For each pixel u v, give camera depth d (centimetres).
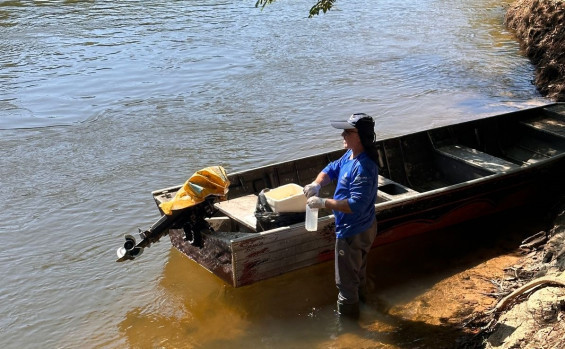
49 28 1869
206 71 1502
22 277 715
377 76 1474
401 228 712
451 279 662
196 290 675
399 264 699
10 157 1042
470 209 755
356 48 1714
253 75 1475
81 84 1409
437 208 726
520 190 786
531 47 1602
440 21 2019
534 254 686
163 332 611
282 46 1725
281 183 775
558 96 1299
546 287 554
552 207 775
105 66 1536
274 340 587
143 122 1195
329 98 1323
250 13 2092
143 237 636
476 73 1488
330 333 590
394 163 856
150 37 1788
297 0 2295
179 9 2128
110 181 954
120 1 2219
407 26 1958
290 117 1216
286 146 1078
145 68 1522
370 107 1269
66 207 875
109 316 641
